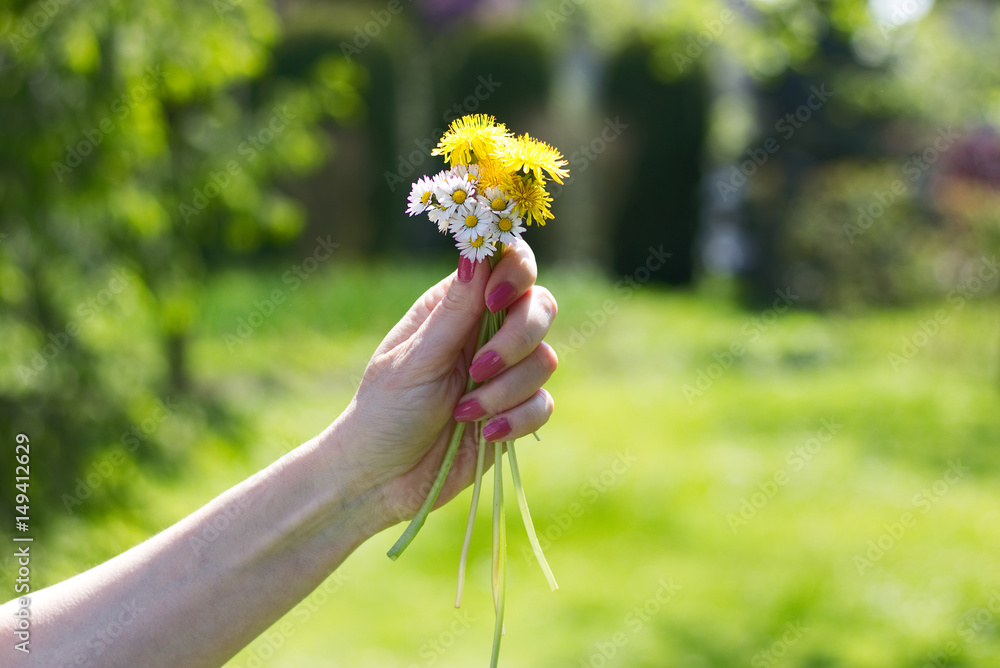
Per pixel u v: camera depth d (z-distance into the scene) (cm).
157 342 432
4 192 295
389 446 101
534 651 302
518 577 353
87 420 326
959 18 907
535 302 102
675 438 514
